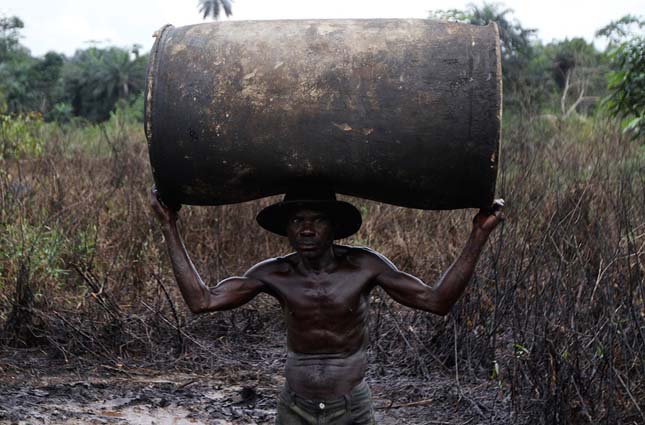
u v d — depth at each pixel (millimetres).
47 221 7316
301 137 3174
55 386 5266
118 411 4910
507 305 5492
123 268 7137
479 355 5566
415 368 5645
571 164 7770
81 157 11062
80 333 5980
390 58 3188
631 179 6590
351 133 3162
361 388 3602
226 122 3193
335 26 3293
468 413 4871
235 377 5637
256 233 7977
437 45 3217
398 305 6898
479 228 3445
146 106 3277
